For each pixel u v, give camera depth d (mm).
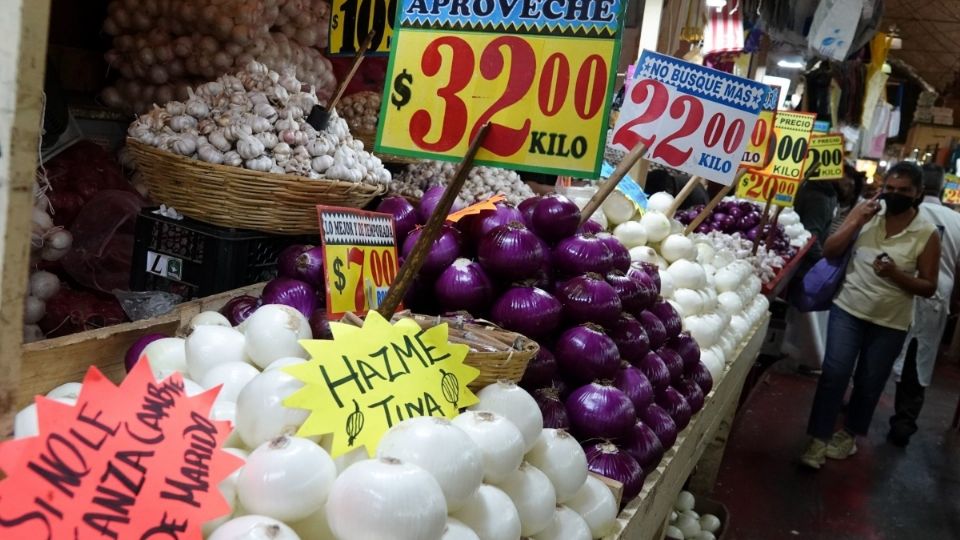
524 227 1680
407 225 1845
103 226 2018
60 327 1809
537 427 1242
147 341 1269
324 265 1480
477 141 1315
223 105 1766
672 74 2660
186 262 1797
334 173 1821
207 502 795
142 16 2277
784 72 8312
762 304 3916
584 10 1312
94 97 2518
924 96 20391
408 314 1391
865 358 4402
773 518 3631
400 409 1084
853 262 4277
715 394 2605
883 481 4297
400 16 1424
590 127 1318
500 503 1074
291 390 988
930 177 6062
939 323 4797
